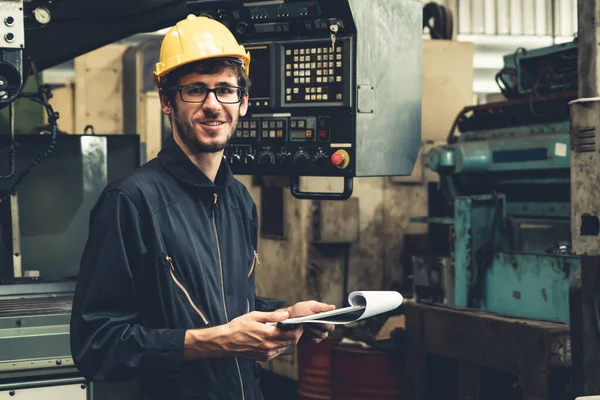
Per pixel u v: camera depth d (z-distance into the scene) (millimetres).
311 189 4062
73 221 2729
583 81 2129
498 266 3256
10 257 2641
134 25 2654
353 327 3779
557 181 3211
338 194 2646
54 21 2596
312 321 1416
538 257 3051
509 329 2896
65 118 5199
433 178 4289
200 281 1507
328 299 4090
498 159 3406
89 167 2738
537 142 3215
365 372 3535
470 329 3084
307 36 2594
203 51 1485
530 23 7895
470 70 4465
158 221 1487
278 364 4398
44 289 2504
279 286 4301
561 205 3283
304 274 4055
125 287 1440
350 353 3580
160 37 6660
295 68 2613
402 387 3514
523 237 3379
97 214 1478
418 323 3359
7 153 2648
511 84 3742
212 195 1566
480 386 3072
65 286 2535
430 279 3654
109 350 1407
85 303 1429
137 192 1474
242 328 1404
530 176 3316
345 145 2562
